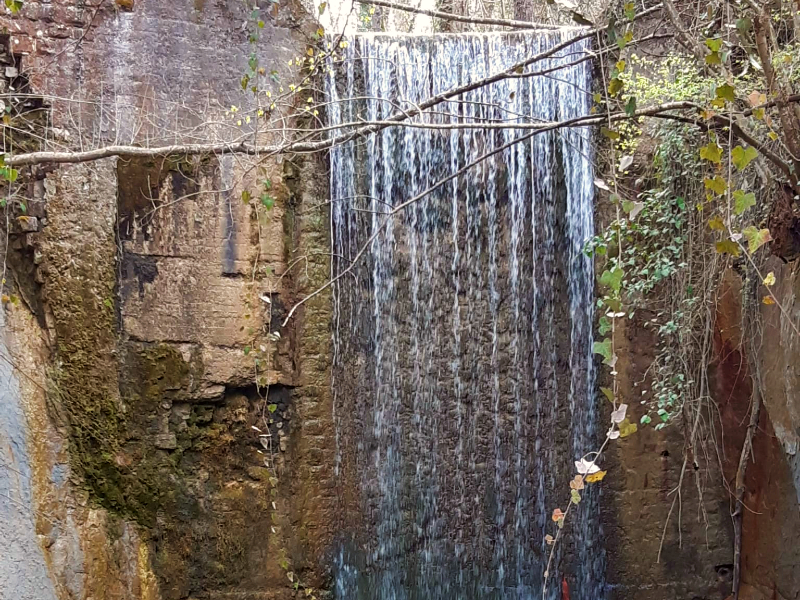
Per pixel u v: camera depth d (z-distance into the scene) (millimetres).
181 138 5867
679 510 6453
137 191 5824
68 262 5520
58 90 5551
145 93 5812
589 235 6711
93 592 5230
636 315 6516
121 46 5758
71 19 5613
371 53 6727
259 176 6145
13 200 5305
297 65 6281
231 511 6090
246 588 6043
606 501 6629
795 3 4305
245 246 6129
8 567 4785
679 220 6020
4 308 5117
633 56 5734
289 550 6215
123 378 5762
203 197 6008
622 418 3250
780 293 5352
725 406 6262
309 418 6367
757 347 5754
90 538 5297
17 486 4953
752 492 6035
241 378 6137
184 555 5867
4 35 5418
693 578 6484
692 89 5418
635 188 6430
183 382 5957
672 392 5906
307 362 6387
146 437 5809
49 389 5277
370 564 6621
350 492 6598
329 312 6512
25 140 5410
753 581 6047
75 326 5516
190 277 5980
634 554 6547
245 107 6086
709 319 5844
